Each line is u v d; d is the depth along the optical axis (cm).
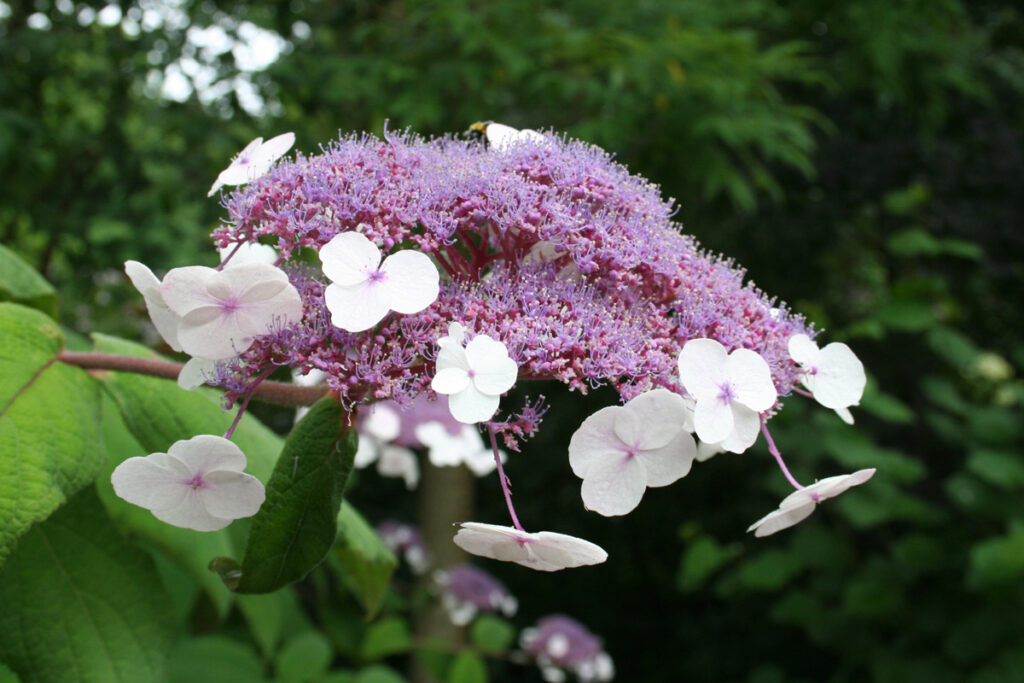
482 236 162
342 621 474
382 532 551
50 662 160
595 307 145
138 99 589
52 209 550
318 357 134
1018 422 676
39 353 160
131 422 169
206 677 326
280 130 561
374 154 151
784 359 161
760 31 844
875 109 995
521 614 1001
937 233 1012
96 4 558
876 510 634
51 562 166
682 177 602
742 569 737
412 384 136
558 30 566
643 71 526
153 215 608
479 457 328
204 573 211
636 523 994
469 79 543
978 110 1034
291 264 147
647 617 1023
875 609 637
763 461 921
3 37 548
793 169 961
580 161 160
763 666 812
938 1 714
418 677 608
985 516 644
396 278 129
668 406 130
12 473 133
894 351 918
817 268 1027
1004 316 1084
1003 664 590
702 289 156
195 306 128
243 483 128
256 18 569
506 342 136
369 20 650
